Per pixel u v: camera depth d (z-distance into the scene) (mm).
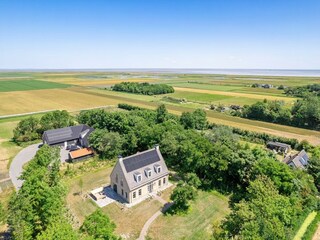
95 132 64250
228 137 64938
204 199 44281
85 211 40531
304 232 34562
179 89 198750
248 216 30062
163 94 175250
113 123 71875
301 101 100750
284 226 32594
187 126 84625
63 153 67125
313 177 47000
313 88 160625
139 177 44531
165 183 49781
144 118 81438
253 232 27422
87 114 84688
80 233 27906
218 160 46625
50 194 31625
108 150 61594
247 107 111312
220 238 31344
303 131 87688
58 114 83188
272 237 28641
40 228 29031
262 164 42969
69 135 73812
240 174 45094
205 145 50500
